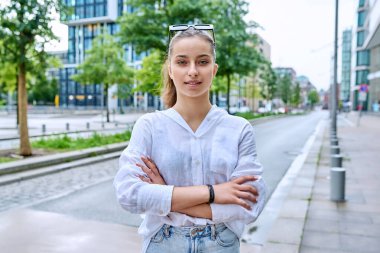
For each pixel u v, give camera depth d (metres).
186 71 1.60
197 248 1.58
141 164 1.58
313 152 14.34
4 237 4.73
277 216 5.64
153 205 1.48
